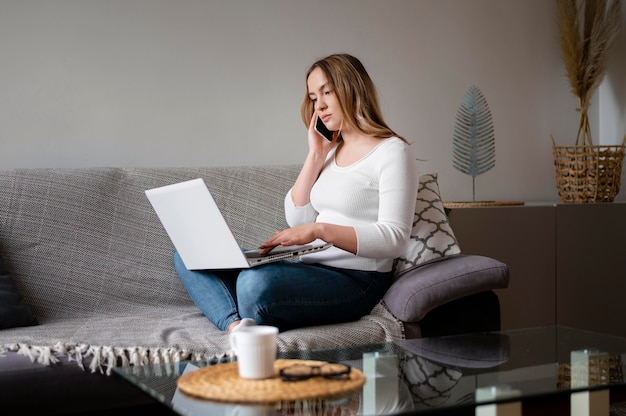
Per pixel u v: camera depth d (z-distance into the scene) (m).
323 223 1.97
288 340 1.79
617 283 3.06
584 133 3.31
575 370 1.38
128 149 2.68
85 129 2.62
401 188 2.06
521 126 3.42
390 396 1.20
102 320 2.13
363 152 2.18
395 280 2.18
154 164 2.72
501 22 3.37
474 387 1.26
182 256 2.12
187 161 2.77
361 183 2.13
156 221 2.40
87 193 2.34
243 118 2.86
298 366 1.33
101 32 2.63
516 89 3.41
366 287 2.08
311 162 2.30
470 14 3.30
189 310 2.30
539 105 3.46
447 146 3.25
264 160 2.90
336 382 1.25
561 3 3.33
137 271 2.34
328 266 2.13
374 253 1.98
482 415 1.24
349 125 2.20
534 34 3.45
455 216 2.79
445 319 2.01
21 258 2.23
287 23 2.93
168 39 2.73
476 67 3.31
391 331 1.95
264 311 1.85
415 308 1.95
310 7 2.97
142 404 1.75
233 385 1.23
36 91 2.55
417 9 3.18
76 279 2.27
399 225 2.02
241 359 1.28
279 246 2.05
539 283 2.92
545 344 1.62
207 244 1.96
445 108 3.25
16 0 2.52
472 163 3.10
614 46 3.42
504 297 2.86
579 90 3.34
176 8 2.74
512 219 2.88
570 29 3.31
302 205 2.31
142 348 1.72
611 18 3.31
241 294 1.88
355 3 3.06
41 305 2.21
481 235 2.83
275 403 1.16
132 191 2.40
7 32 2.51
